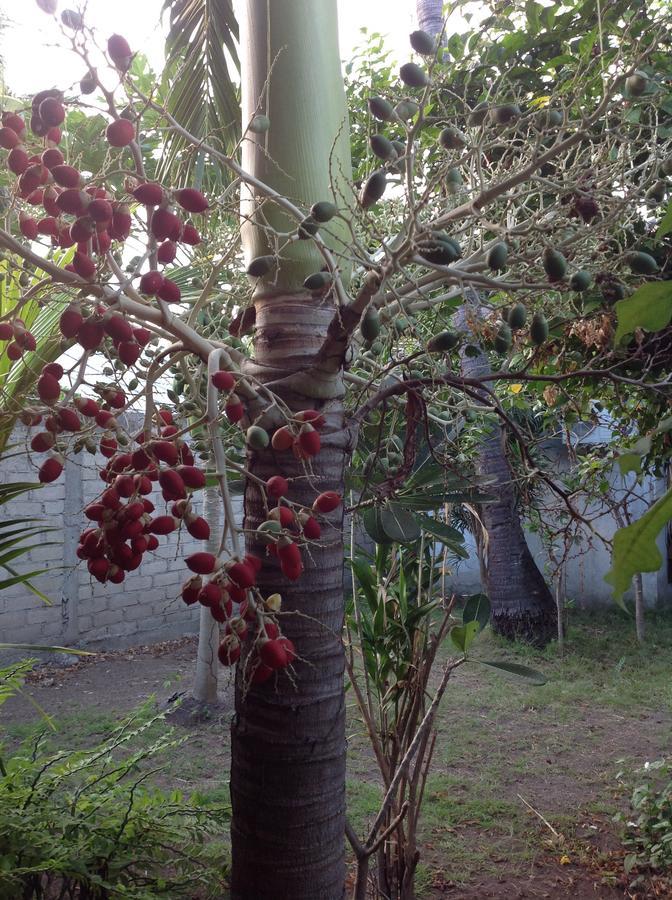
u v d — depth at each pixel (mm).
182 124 2865
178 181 2141
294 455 1713
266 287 1789
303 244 1757
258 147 1798
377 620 2691
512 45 3123
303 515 1476
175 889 2336
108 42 1361
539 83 3203
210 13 2746
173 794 2736
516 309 1558
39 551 6660
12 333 1489
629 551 788
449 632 2660
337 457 1777
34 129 1406
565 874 3375
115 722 5160
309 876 1687
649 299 753
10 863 2021
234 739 1786
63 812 2393
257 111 1756
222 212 2055
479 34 1964
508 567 7594
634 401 3266
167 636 7656
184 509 1373
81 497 6902
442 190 1973
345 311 1521
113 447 1573
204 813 2506
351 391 2340
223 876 2422
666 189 1729
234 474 2336
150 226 1395
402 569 2781
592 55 2672
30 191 1415
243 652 1725
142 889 2264
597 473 3492
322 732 1716
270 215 1791
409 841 2744
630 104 1768
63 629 6801
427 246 1429
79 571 6910
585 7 3010
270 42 1810
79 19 1311
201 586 1366
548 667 6730
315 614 1722
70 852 2127
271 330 1773
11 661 6434
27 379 1863
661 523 775
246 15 1877
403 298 1915
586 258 1854
